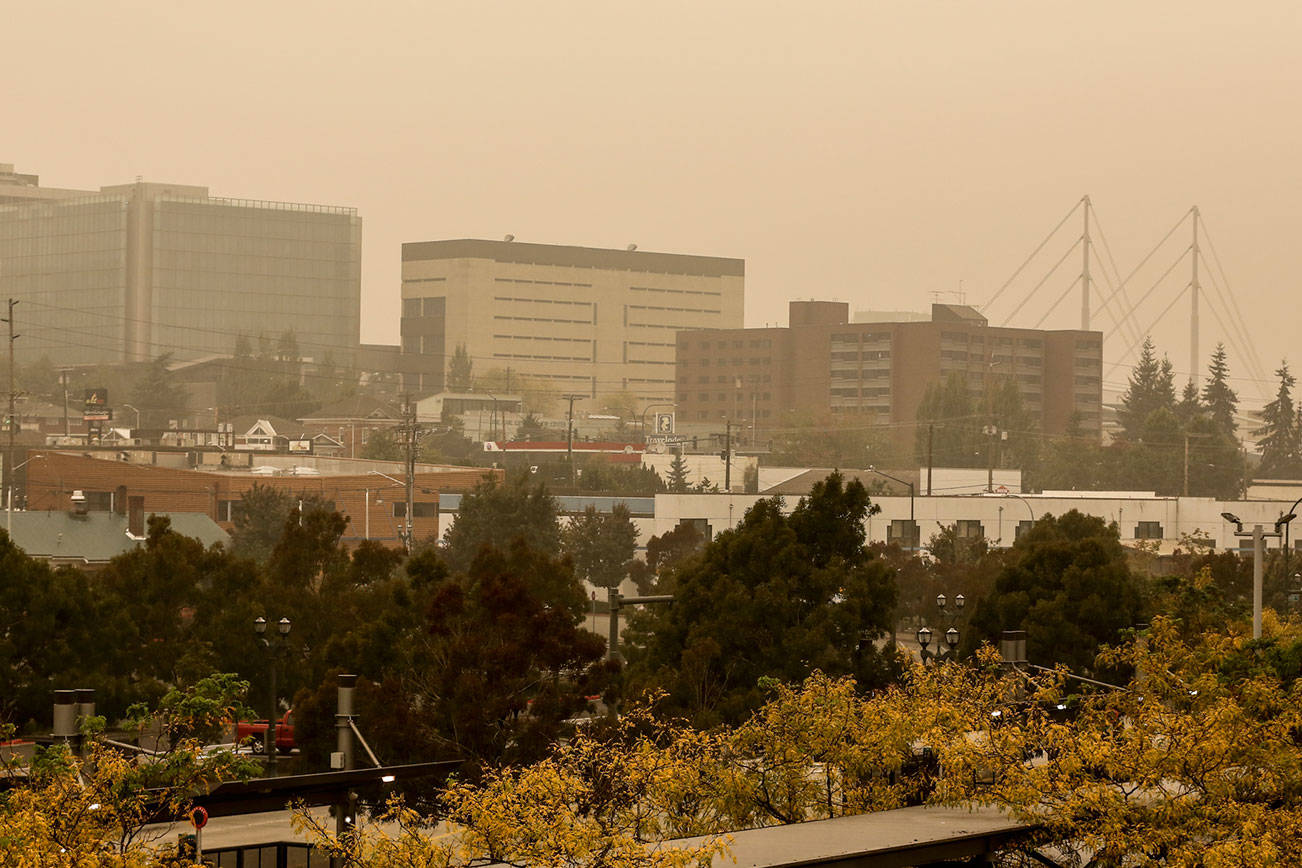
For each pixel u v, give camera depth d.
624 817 32.16
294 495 144.62
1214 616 60.81
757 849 28.03
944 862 30.30
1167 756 29.83
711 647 51.97
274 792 36.81
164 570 61.66
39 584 57.16
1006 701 36.97
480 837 26.84
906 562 104.12
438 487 151.25
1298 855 28.80
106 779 27.39
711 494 128.62
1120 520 128.00
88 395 186.12
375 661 51.75
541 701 46.78
